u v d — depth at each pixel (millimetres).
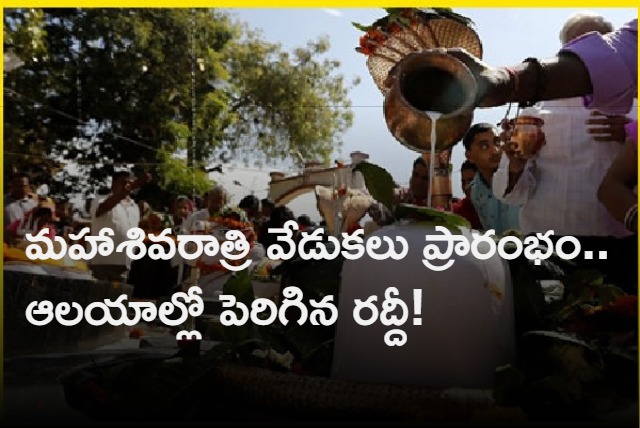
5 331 3254
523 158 3172
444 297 1469
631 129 3010
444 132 1750
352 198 3010
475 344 1461
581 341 1504
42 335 3639
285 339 1818
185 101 19906
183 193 17500
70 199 18438
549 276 1918
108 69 18656
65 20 18281
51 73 17844
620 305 1739
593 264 2865
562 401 1350
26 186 5992
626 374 1497
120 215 8086
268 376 1447
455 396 1297
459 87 1762
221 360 1684
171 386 1598
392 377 1479
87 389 1701
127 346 4723
